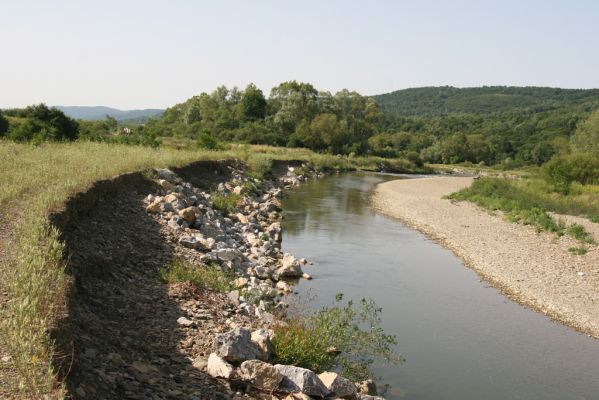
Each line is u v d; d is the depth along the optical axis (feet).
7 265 27.20
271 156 189.47
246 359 26.71
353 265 63.98
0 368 18.26
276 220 91.66
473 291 55.47
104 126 201.26
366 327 42.65
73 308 25.86
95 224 43.55
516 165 346.33
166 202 59.41
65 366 19.80
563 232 83.20
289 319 37.76
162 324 30.71
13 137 111.75
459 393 32.81
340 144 301.02
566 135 413.39
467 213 109.19
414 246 77.30
